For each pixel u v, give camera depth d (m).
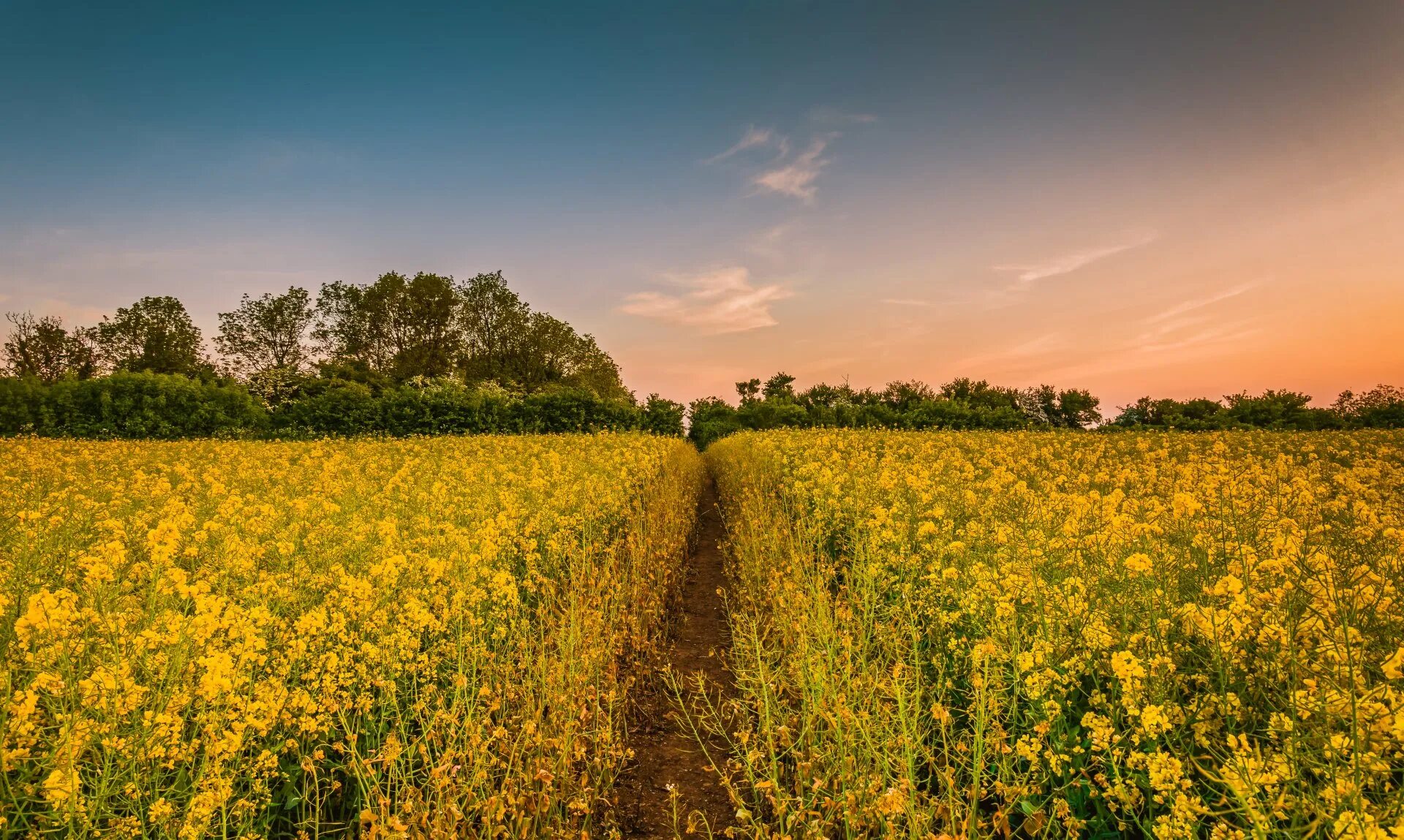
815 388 43.44
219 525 7.21
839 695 4.12
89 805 3.00
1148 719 2.89
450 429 31.73
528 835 3.80
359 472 15.34
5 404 27.78
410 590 5.38
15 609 3.87
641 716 5.82
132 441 24.38
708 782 4.91
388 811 3.42
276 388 39.59
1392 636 3.46
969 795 3.48
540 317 62.69
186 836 2.94
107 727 3.10
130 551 6.28
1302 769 2.72
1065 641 4.19
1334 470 11.72
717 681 6.47
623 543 9.12
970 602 4.91
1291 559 3.89
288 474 14.30
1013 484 10.48
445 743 4.05
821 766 3.94
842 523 8.98
